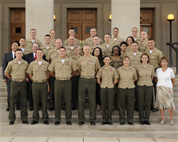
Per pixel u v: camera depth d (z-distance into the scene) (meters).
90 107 5.21
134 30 6.58
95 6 10.39
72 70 5.37
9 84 5.73
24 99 5.30
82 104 5.22
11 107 5.20
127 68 5.30
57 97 5.18
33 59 5.88
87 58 5.26
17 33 10.70
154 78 5.82
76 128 5.13
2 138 4.77
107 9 10.40
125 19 7.82
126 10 7.81
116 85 5.64
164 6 10.46
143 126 5.16
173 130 5.13
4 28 10.39
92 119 5.20
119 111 5.27
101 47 6.42
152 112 5.73
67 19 10.65
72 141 4.61
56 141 4.61
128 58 5.26
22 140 4.65
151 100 5.39
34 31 6.66
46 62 5.36
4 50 10.40
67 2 10.42
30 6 7.80
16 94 5.21
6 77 5.71
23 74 5.28
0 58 10.38
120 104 5.28
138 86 5.33
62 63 5.16
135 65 5.77
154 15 10.61
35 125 5.12
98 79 5.36
